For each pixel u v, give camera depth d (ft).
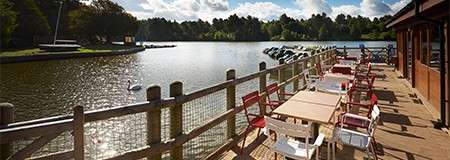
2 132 6.30
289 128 9.87
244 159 12.63
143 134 21.38
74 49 122.01
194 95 11.37
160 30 346.33
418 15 17.11
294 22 308.19
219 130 20.24
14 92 47.93
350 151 13.37
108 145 19.99
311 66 31.68
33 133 6.72
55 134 7.07
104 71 75.87
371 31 229.86
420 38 24.90
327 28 278.26
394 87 28.91
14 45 127.75
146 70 79.05
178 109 10.65
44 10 169.78
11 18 109.81
